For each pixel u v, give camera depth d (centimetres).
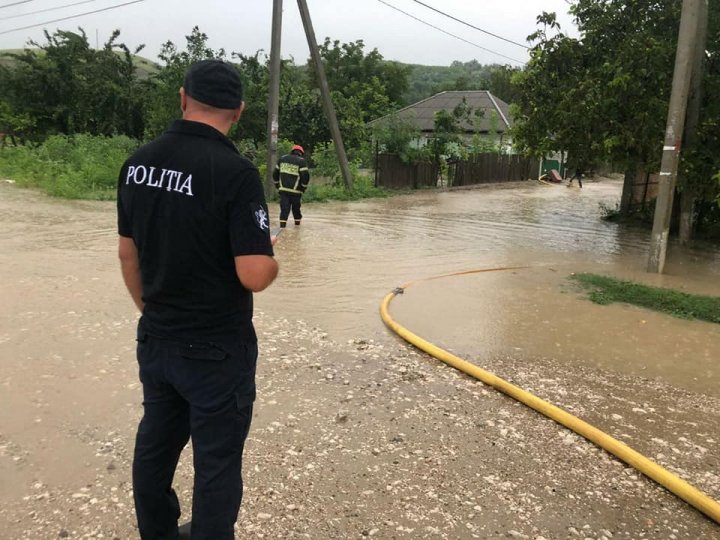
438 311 638
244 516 289
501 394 439
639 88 1085
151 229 214
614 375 482
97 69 2873
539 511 301
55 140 2162
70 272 756
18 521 281
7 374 439
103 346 501
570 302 691
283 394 423
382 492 312
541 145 1312
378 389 439
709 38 1123
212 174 208
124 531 277
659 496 319
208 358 216
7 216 1230
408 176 2378
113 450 345
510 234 1254
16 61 3100
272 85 1698
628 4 1216
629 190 1527
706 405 432
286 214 1223
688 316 651
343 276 802
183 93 222
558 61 1284
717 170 1045
